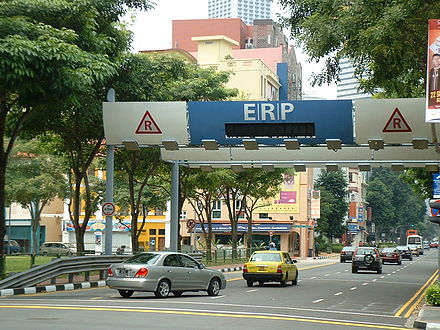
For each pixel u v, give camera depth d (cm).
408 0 1969
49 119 2745
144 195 5450
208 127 2814
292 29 2347
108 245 2920
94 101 2823
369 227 13800
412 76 2512
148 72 3222
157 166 4025
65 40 2256
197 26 10106
